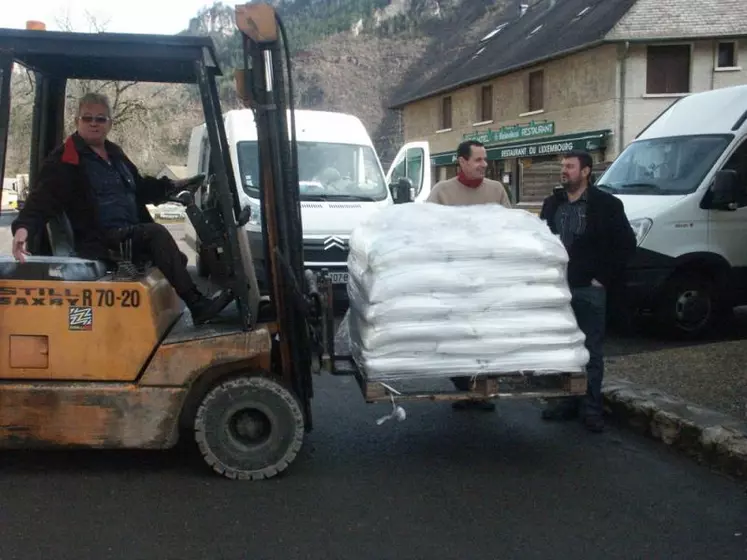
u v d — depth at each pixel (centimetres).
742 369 727
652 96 2877
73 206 541
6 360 496
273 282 530
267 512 470
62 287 495
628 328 970
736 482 521
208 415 510
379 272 505
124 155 582
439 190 657
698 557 421
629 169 1006
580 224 620
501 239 514
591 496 500
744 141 925
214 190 561
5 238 1303
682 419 578
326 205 1091
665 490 509
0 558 407
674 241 891
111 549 420
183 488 503
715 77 2894
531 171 2988
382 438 609
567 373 520
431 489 509
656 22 2856
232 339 506
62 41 496
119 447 503
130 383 503
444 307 502
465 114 3866
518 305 510
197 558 412
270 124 517
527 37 3675
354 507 479
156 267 537
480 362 508
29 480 512
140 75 599
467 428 636
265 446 516
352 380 779
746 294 929
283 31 521
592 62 2995
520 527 454
